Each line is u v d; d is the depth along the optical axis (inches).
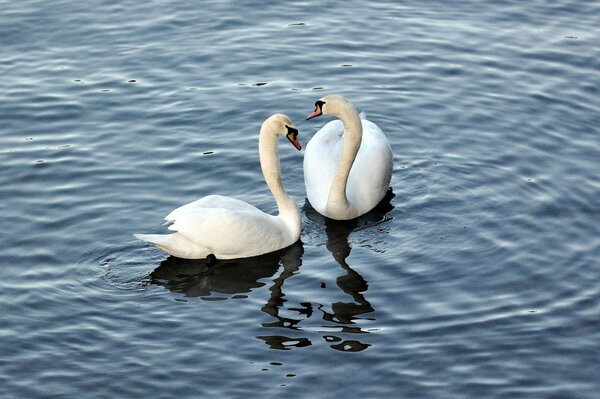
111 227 680.4
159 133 783.7
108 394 541.3
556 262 643.5
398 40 909.2
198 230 647.1
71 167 740.7
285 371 557.3
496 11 956.0
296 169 763.4
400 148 774.5
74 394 541.3
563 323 591.5
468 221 689.6
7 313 600.1
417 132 791.7
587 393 541.0
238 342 580.1
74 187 719.7
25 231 673.6
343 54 890.1
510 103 823.1
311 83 850.1
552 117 803.4
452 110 816.9
